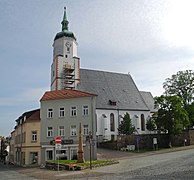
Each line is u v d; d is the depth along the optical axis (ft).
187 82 224.74
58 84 232.32
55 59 238.68
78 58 243.19
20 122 191.93
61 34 241.96
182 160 91.15
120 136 183.93
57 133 153.79
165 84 232.94
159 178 55.88
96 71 261.44
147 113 250.98
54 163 111.75
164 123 178.29
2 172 118.62
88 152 142.51
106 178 63.31
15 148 208.54
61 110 156.35
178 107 177.58
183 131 186.29
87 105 152.66
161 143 188.03
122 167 88.63
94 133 147.84
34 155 161.89
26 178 81.05
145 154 144.56
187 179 52.01
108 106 234.17
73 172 87.56
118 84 264.93
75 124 152.05
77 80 239.71
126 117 216.95
